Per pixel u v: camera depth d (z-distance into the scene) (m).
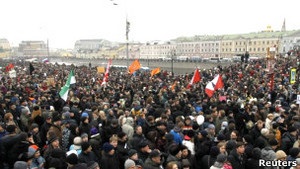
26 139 7.70
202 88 22.72
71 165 6.55
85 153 7.45
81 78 32.25
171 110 13.59
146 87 22.66
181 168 6.93
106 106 13.39
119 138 8.45
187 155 7.74
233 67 43.09
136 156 7.21
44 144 9.53
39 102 14.95
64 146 9.34
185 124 10.38
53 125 9.59
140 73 40.91
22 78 30.61
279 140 9.84
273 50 56.53
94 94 17.89
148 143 8.18
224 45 138.00
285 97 18.84
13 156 7.38
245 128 11.48
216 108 12.09
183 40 156.50
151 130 9.30
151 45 167.50
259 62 46.22
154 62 71.62
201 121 10.86
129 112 12.18
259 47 128.25
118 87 22.25
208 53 143.88
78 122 12.02
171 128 9.98
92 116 11.93
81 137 8.21
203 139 8.77
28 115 12.05
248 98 17.22
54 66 63.44
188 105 13.86
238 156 7.55
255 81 27.20
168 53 159.12
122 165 7.92
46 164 7.29
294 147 7.97
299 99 15.05
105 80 24.14
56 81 29.14
